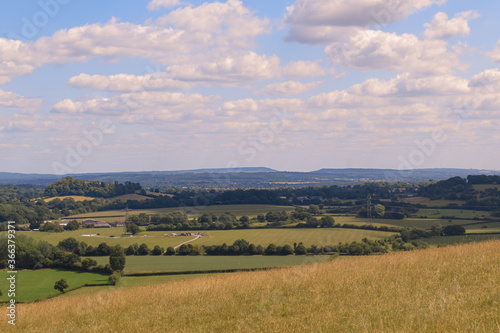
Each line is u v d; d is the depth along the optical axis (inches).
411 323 435.5
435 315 455.5
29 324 724.0
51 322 709.9
